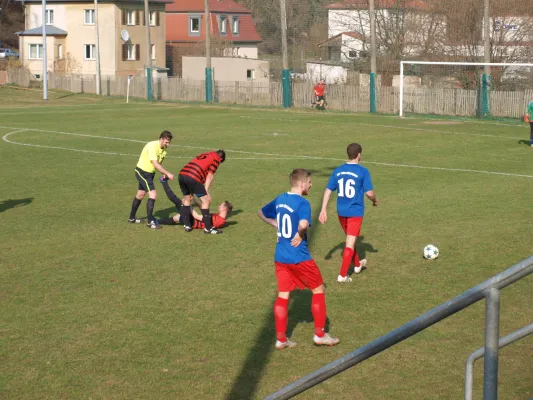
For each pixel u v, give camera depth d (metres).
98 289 10.55
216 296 10.23
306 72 69.00
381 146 28.14
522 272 3.21
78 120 38.78
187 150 26.80
